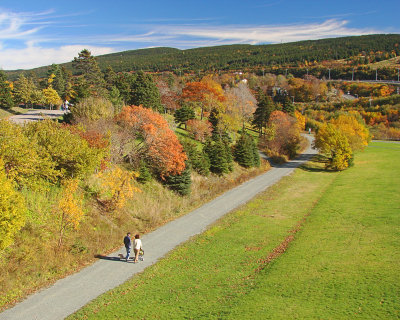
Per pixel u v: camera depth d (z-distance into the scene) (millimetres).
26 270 18906
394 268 17266
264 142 75812
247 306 14867
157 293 17422
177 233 27875
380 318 12641
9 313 15688
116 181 28375
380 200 34719
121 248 24469
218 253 23062
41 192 25156
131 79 79188
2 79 79625
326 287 16031
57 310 16047
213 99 75562
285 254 21688
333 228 26719
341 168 57906
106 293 17656
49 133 26828
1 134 22438
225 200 38500
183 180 37469
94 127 34750
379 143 93875
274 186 45781
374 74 198875
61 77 108250
